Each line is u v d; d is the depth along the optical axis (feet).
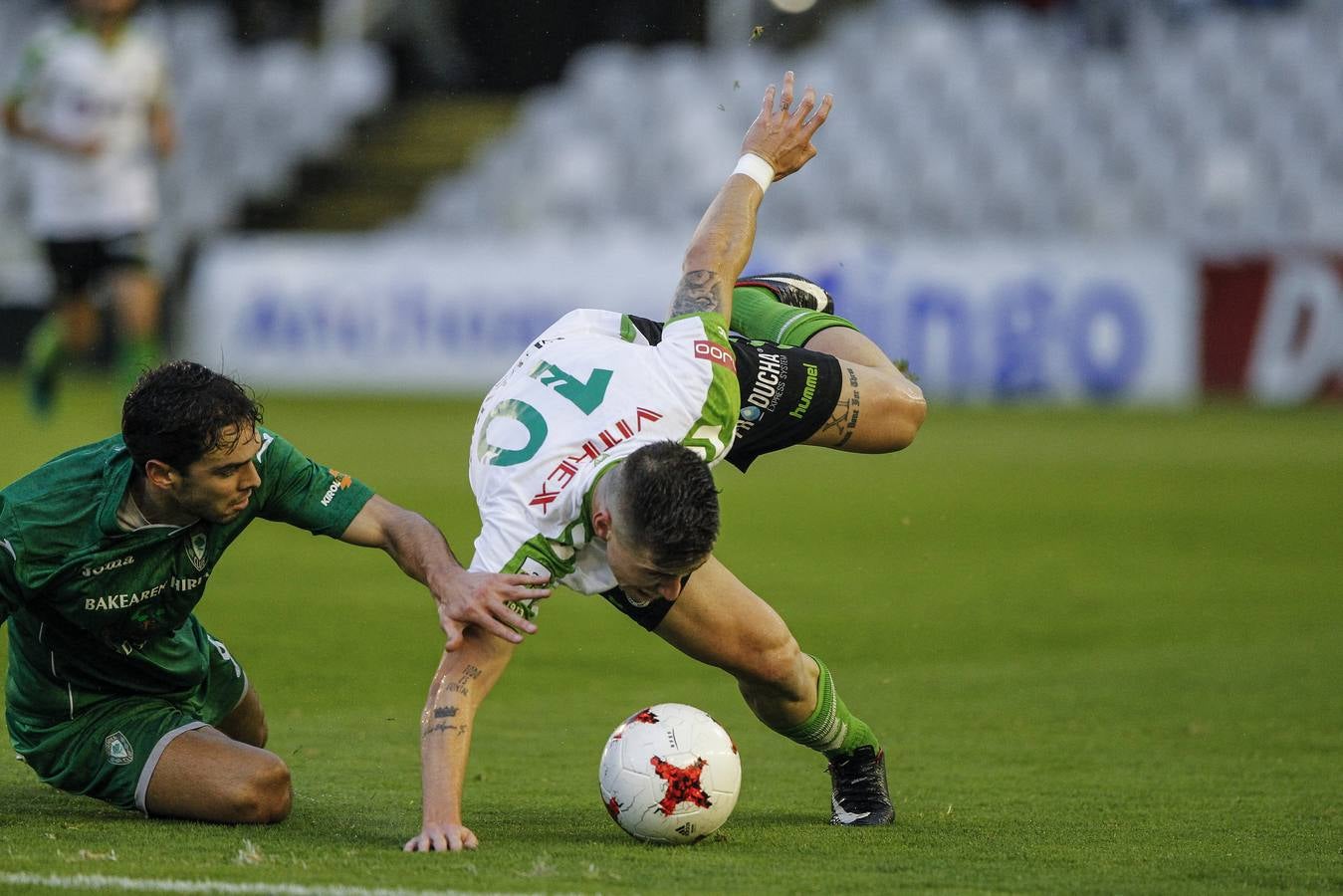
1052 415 196.65
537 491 40.98
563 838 42.75
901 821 46.01
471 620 40.45
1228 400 199.52
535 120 242.99
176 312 222.28
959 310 200.23
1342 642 79.87
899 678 71.36
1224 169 223.92
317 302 212.23
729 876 38.14
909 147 230.89
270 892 34.88
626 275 203.72
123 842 40.73
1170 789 50.75
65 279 150.10
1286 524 120.78
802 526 119.85
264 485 43.86
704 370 44.11
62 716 45.14
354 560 104.06
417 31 260.01
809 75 239.30
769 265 201.98
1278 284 197.47
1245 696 67.56
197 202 242.78
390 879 36.47
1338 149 224.94
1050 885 37.78
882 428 51.42
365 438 162.20
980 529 118.11
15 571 41.75
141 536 42.45
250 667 71.10
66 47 144.36
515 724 62.13
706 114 236.63
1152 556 106.93
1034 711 64.64
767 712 45.98
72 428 157.38
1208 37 239.09
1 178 238.48
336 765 53.36
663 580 39.14
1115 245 200.44
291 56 259.19
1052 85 236.22
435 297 208.95
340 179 248.93
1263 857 41.22
